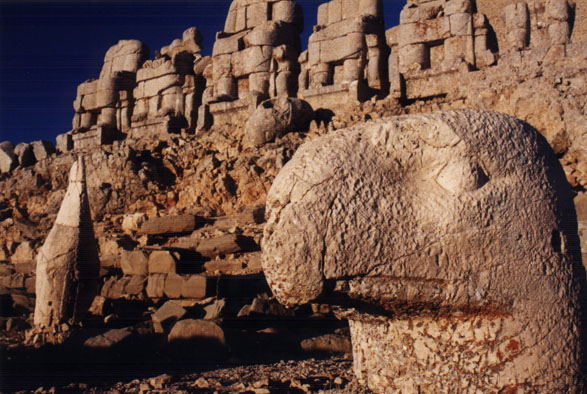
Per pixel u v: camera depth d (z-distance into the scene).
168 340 5.08
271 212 2.60
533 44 11.73
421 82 12.42
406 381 2.67
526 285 2.49
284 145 12.51
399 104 12.25
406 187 2.54
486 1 12.78
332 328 5.93
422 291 2.46
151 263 8.61
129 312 7.20
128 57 19.50
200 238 10.16
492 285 2.46
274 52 15.08
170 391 3.31
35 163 17.78
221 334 5.00
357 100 12.85
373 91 13.63
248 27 16.31
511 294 2.47
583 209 7.18
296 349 5.12
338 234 2.45
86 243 5.95
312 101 13.77
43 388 3.68
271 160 11.91
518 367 2.46
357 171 2.53
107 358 4.80
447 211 2.47
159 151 14.88
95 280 6.02
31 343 5.50
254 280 7.44
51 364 4.60
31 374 4.28
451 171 2.53
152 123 16.59
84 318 5.95
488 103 10.52
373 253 2.45
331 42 14.30
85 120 19.55
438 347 2.58
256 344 5.14
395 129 2.60
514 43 11.76
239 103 14.56
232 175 12.27
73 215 5.92
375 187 2.51
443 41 12.80
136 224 11.77
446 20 12.64
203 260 9.27
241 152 13.27
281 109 12.85
